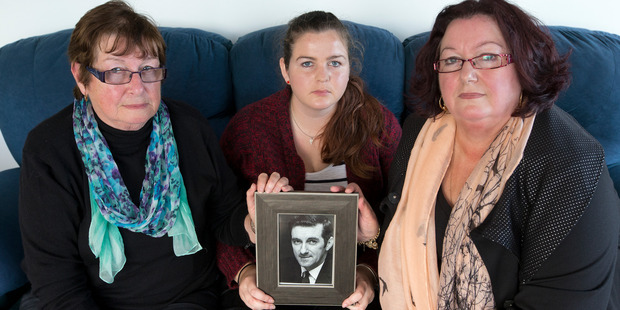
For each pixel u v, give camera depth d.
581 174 0.86
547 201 0.89
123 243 1.21
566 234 0.87
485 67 0.90
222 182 1.33
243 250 1.35
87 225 1.17
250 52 1.71
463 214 1.00
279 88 1.69
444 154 1.08
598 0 1.88
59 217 1.14
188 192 1.28
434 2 1.88
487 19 0.90
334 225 1.13
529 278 0.93
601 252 0.87
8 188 1.59
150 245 1.23
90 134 1.13
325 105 1.28
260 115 1.42
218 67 1.73
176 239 1.25
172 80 1.69
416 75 1.11
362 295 1.20
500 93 0.90
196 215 1.30
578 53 1.65
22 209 1.13
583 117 1.68
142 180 1.21
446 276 1.05
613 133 1.69
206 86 1.72
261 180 1.18
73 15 1.89
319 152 1.44
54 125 1.14
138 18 1.06
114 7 1.07
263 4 1.90
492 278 1.00
